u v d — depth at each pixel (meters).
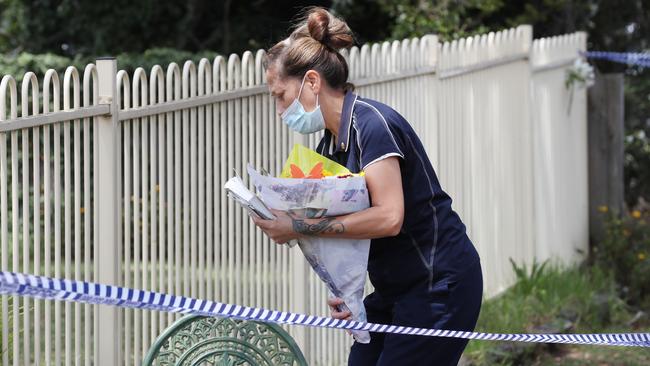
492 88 17.14
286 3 26.17
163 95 10.02
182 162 10.41
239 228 11.11
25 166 8.62
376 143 7.48
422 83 14.74
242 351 7.96
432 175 7.91
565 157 20.16
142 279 9.93
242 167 11.19
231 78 10.94
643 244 20.05
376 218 7.37
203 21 25.83
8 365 8.69
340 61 7.78
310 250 7.57
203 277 10.63
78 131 9.15
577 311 16.64
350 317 7.72
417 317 7.79
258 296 11.44
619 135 21.34
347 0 23.44
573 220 20.55
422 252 7.82
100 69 9.38
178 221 10.29
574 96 20.56
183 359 7.84
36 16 25.05
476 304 7.93
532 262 18.55
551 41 19.34
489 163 16.97
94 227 9.38
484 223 16.77
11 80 8.47
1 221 8.47
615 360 14.98
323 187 7.31
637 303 18.83
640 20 27.62
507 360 13.87
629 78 27.89
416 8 22.28
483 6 22.22
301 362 7.95
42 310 12.62
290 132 11.95
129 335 9.87
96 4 24.47
